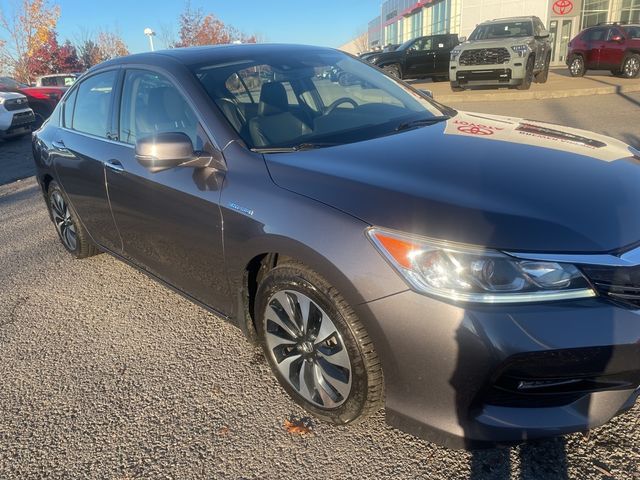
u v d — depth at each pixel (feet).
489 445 6.36
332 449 7.45
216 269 8.85
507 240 6.05
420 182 7.10
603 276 6.00
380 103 10.94
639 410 7.65
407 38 156.04
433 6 127.03
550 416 6.30
